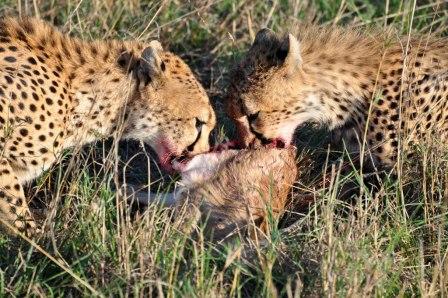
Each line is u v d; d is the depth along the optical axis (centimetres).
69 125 1088
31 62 1055
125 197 964
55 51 1088
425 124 1129
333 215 968
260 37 1162
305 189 1060
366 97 1153
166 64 1116
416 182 1055
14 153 1035
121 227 921
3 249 936
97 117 1101
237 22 1439
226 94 1187
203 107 1136
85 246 931
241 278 902
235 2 1448
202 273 853
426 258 962
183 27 1422
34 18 1119
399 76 1148
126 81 1105
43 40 1086
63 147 1089
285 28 1321
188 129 1134
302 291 869
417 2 1459
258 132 1166
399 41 1173
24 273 872
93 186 1052
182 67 1139
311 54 1156
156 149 1144
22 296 863
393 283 887
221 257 909
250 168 1034
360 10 1480
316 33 1188
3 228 995
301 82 1145
